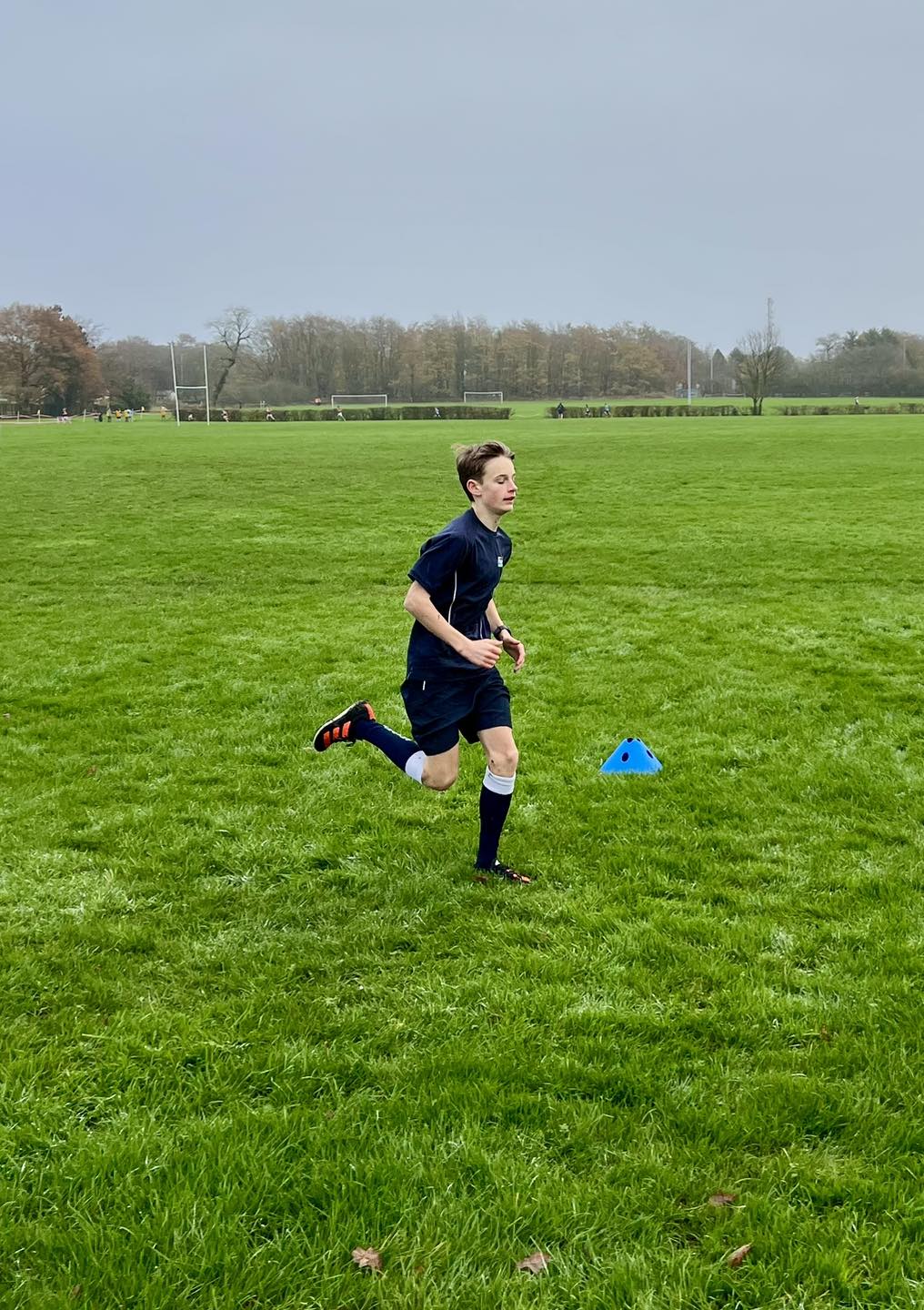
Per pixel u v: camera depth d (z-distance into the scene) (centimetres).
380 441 4547
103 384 11738
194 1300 243
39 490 2475
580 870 491
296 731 716
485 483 448
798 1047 346
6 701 800
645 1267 251
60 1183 280
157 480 2714
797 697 790
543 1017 364
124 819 556
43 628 1072
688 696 799
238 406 11412
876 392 12081
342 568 1440
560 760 653
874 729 710
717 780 611
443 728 462
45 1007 375
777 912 445
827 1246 258
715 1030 355
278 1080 327
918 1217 266
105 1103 316
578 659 927
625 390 13775
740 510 1986
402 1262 254
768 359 8244
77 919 441
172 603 1204
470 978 391
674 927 430
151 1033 355
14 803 582
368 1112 310
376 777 621
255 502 2217
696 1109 311
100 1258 253
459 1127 302
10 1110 311
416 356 13100
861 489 2341
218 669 893
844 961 402
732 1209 272
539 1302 242
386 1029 356
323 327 12962
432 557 443
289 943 421
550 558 1502
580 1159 291
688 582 1305
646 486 2461
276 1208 271
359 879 480
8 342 11019
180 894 468
